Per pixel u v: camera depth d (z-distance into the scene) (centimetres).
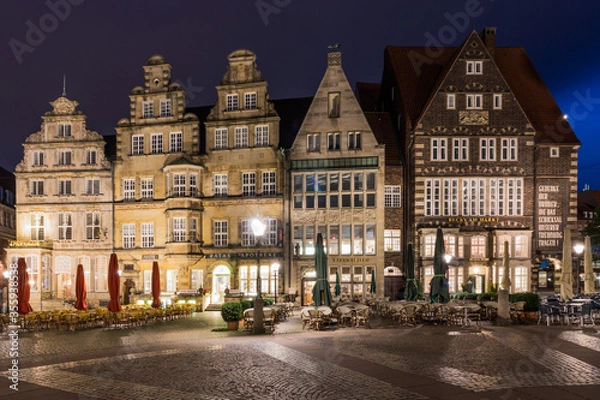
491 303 2689
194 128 4644
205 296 4181
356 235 4378
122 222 4684
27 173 4784
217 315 3600
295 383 1309
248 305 2745
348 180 4416
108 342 2180
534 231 4359
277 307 2903
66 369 1545
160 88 4722
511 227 4319
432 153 4366
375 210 4356
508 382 1284
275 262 4388
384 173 4394
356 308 2559
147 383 1341
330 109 4469
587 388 1223
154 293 3403
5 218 5900
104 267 4681
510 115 4394
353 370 1445
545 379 1311
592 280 3016
